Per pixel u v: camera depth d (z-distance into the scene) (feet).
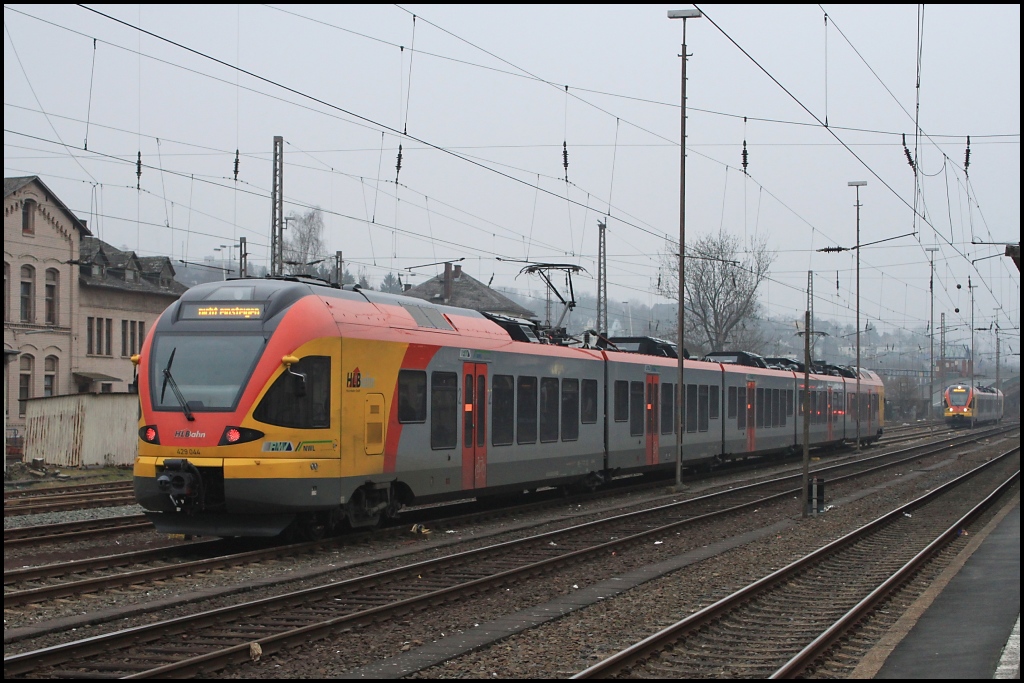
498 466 66.59
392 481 56.54
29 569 42.50
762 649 33.30
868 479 105.81
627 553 53.26
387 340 55.72
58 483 95.25
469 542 55.62
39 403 110.22
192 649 31.19
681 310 90.17
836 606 40.34
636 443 87.35
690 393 100.01
